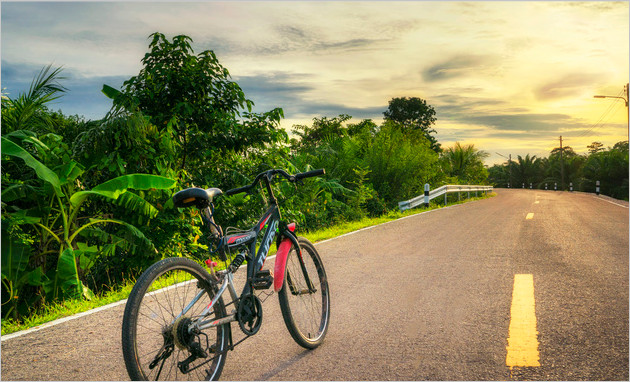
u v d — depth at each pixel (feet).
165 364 9.37
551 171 242.58
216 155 33.63
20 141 23.06
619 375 9.82
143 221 26.66
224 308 10.10
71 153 24.91
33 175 24.54
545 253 24.88
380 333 12.75
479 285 17.98
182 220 26.94
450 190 78.28
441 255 24.86
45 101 25.17
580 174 215.72
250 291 10.49
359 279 19.49
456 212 54.19
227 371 10.43
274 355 11.33
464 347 11.56
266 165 34.96
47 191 22.85
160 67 30.19
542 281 18.42
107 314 15.24
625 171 153.69
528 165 264.93
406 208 60.23
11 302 22.85
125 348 8.20
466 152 116.26
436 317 14.06
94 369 10.62
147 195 26.04
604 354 10.94
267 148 35.55
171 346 8.82
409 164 66.08
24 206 24.34
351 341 12.17
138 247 25.59
